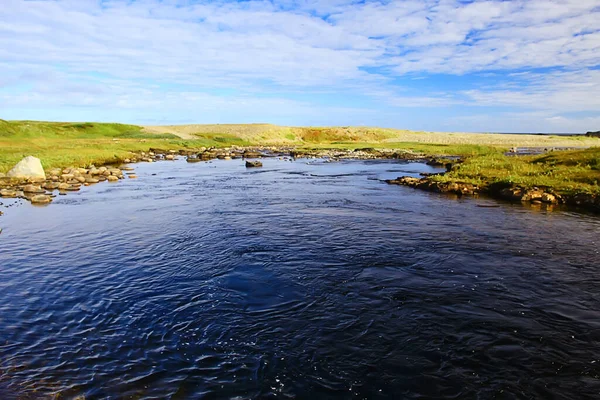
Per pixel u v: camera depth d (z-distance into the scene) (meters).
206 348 7.37
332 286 10.14
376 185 30.30
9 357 7.03
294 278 10.70
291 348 7.35
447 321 8.26
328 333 7.84
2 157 41.53
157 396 6.04
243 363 6.91
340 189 28.14
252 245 13.80
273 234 15.29
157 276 10.99
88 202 22.84
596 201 20.08
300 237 14.82
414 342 7.48
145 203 22.52
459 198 23.73
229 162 53.84
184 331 7.98
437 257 12.35
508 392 6.11
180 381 6.42
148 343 7.55
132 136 92.88
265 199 23.80
